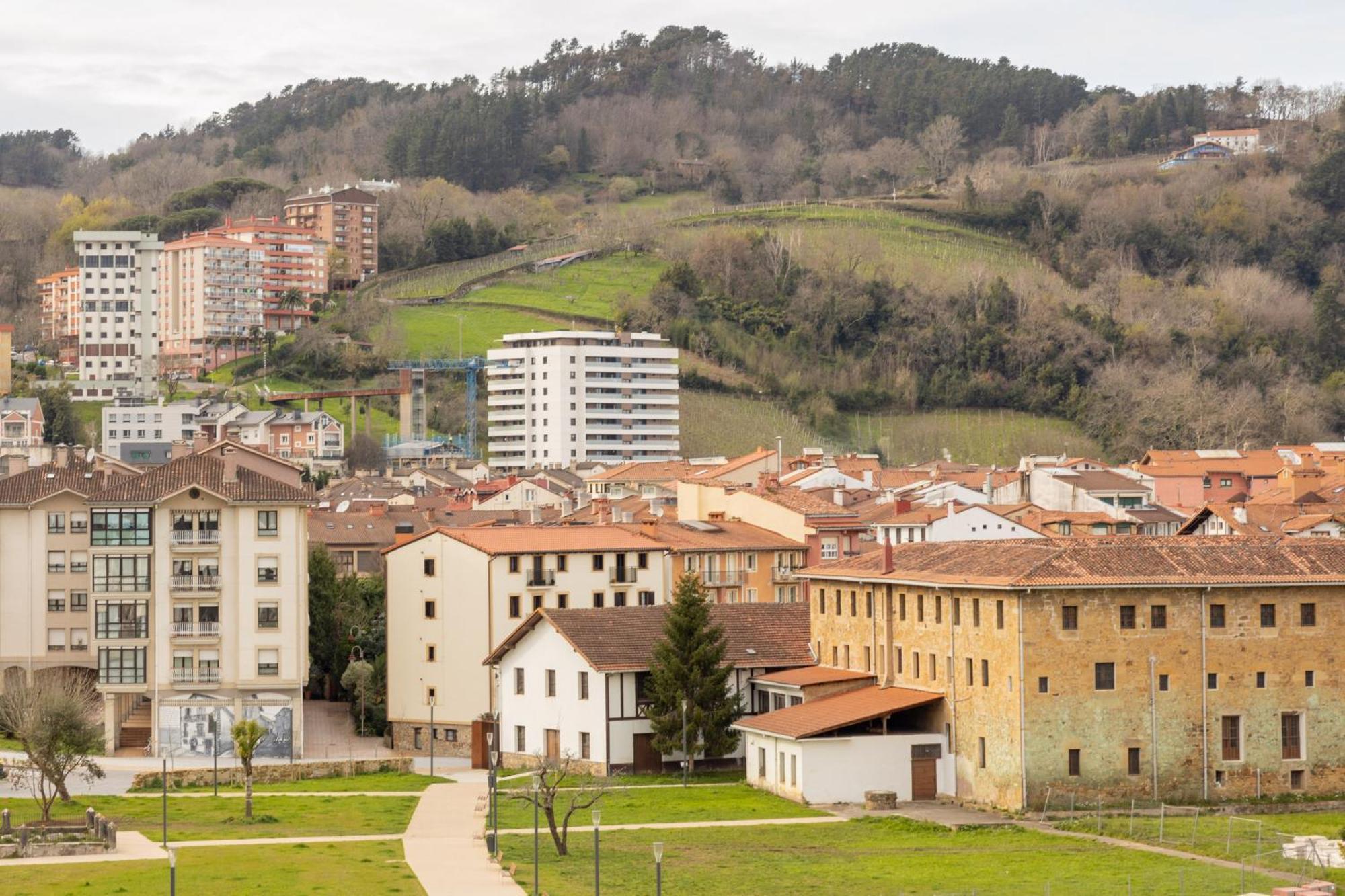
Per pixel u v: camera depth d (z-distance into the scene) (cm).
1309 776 12862
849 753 13100
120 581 16888
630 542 17800
